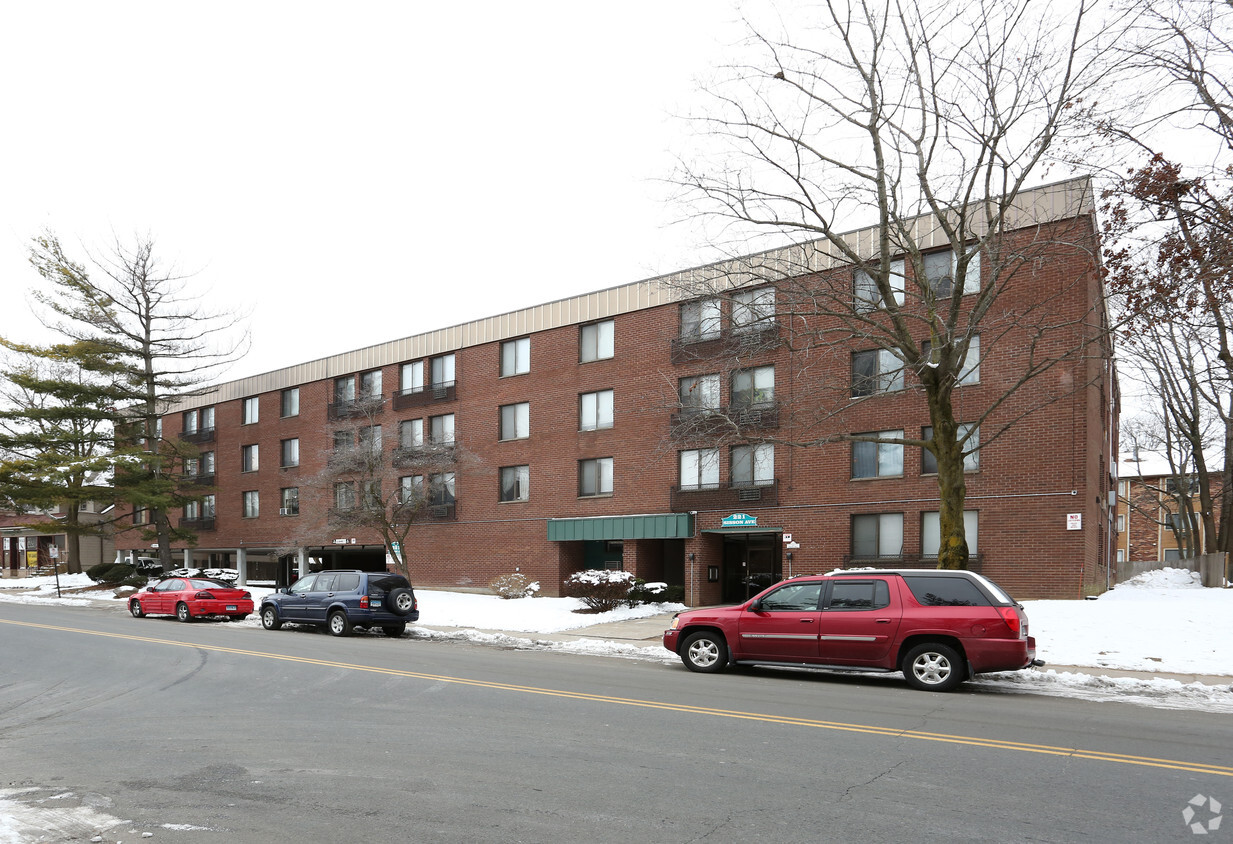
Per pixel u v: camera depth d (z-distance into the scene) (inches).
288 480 1722.4
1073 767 279.1
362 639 778.8
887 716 374.9
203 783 270.1
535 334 1337.4
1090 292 890.1
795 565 1035.9
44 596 1528.1
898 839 209.5
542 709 393.1
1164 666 538.0
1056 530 869.2
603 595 972.6
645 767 281.7
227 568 1892.2
